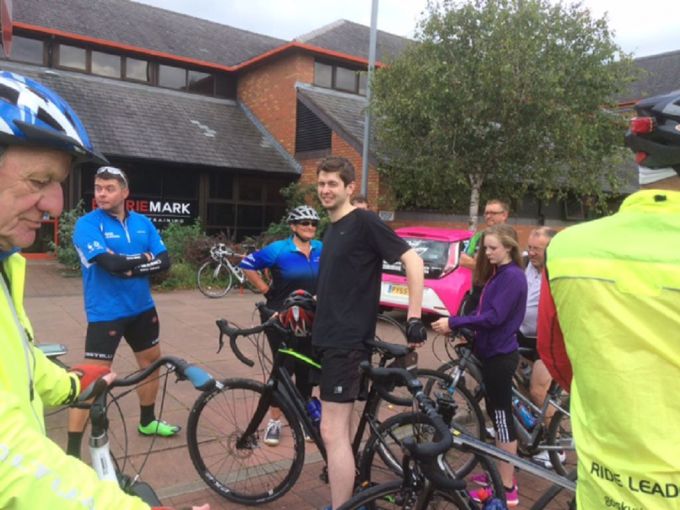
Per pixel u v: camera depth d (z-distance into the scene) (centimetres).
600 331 117
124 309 358
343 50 1839
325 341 268
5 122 101
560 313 128
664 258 112
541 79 963
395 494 221
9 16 412
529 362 410
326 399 267
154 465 353
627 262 115
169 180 1427
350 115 1515
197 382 175
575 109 1034
